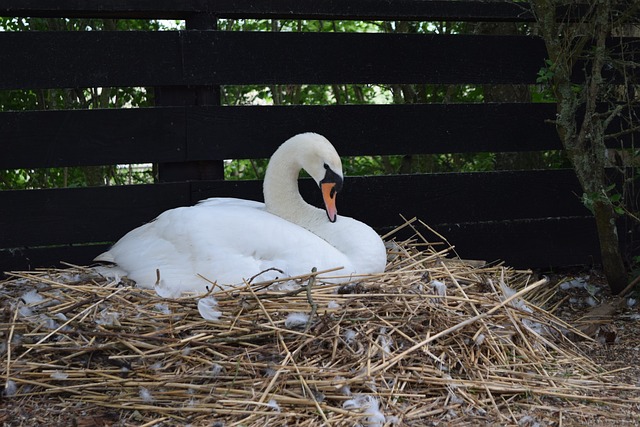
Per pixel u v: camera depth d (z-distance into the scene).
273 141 4.19
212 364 3.32
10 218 4.02
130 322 3.42
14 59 3.97
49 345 3.38
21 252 4.04
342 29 6.32
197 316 3.45
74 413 3.28
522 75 4.43
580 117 4.49
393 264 3.89
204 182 4.14
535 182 4.47
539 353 3.60
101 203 4.07
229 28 5.64
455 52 4.36
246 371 3.31
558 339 3.76
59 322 3.44
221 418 3.23
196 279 3.62
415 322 3.46
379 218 4.32
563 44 4.26
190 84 4.11
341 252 3.75
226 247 3.63
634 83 4.39
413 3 4.29
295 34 4.19
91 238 4.08
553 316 3.79
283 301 3.47
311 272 3.53
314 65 4.22
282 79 4.19
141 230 3.81
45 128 4.01
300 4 4.19
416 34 4.32
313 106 4.23
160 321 3.43
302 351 3.37
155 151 4.09
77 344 3.38
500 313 3.62
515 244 4.47
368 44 4.27
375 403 3.24
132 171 5.92
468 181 4.41
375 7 4.25
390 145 4.32
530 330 3.61
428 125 4.34
